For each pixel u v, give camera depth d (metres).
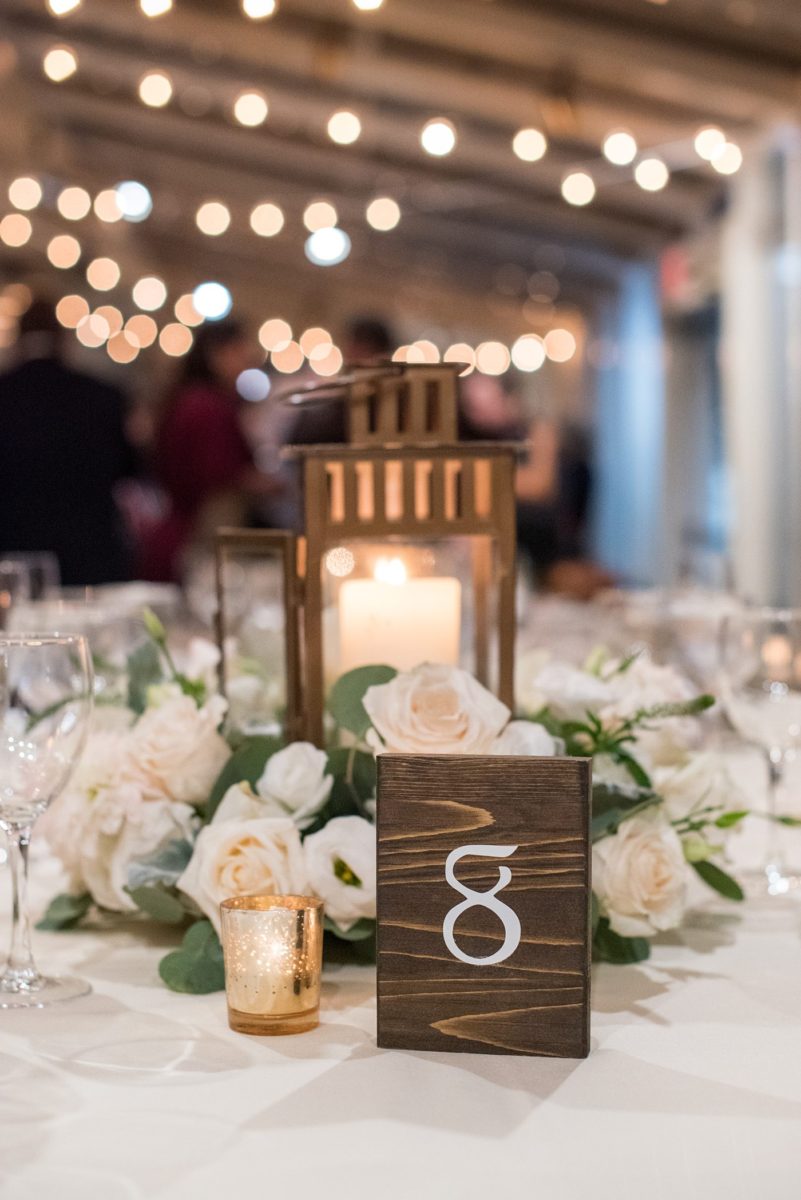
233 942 0.91
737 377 6.35
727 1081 0.82
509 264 9.77
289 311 11.38
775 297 6.01
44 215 8.02
